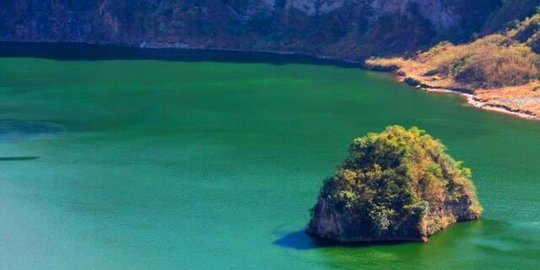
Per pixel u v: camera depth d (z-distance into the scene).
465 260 116.56
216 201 137.88
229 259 116.88
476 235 124.12
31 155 163.25
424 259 116.62
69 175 150.88
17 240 123.25
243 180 147.75
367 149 123.94
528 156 165.50
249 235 124.25
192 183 146.50
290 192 141.75
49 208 135.00
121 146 169.75
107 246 121.31
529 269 114.44
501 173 154.50
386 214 120.31
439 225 125.00
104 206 136.00
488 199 139.88
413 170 123.31
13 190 143.00
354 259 116.25
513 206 136.62
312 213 127.25
